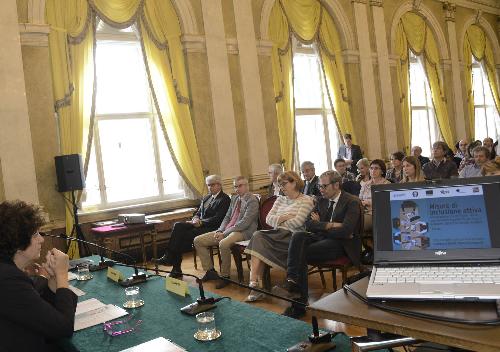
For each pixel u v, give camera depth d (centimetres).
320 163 882
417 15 1069
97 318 200
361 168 547
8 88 525
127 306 212
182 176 662
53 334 165
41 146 552
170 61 659
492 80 1280
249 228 470
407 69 1018
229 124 706
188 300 213
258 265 398
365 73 920
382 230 136
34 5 548
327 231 376
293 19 809
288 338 157
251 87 736
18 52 532
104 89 643
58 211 559
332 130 897
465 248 125
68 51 575
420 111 1105
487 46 1272
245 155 730
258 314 184
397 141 985
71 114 575
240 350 151
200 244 488
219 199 533
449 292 108
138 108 671
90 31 595
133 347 160
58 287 185
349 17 907
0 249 172
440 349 136
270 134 764
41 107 553
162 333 175
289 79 795
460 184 133
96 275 285
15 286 164
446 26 1135
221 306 199
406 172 493
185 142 663
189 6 673
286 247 397
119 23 616
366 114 916
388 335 138
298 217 404
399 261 129
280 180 421
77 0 584
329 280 450
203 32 689
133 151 663
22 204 180
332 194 394
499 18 1292
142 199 661
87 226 594
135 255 614
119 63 659
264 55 763
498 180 129
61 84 569
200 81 685
